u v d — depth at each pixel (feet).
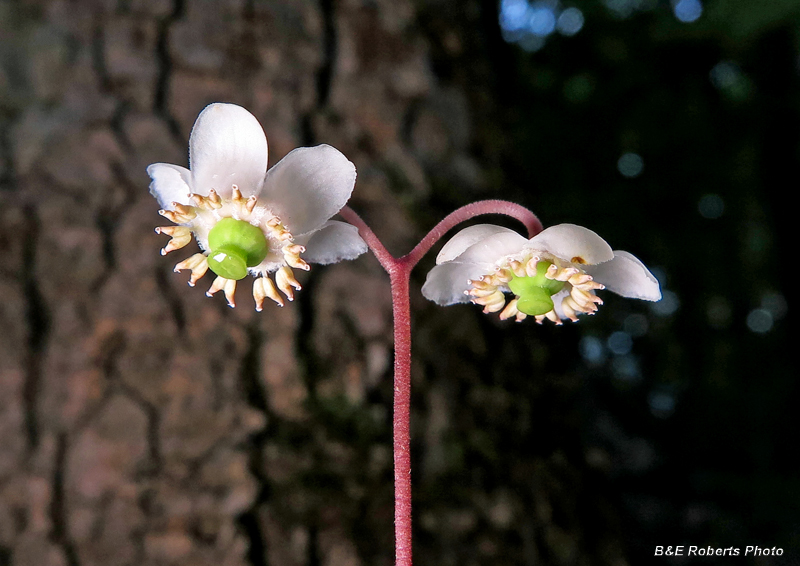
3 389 0.50
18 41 0.55
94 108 0.55
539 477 0.55
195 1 0.58
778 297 1.39
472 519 0.53
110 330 0.51
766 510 0.92
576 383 0.60
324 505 0.51
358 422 0.53
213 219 0.43
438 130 0.60
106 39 0.56
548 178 1.24
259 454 0.51
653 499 1.04
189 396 0.51
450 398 0.54
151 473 0.50
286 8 0.59
